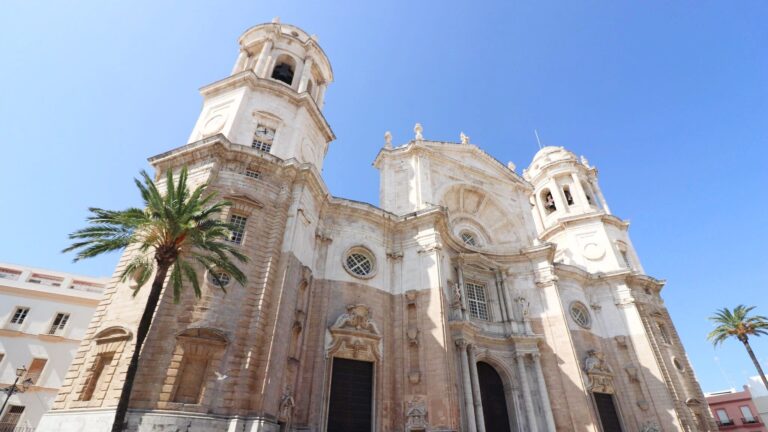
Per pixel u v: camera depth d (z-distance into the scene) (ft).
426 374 75.66
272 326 62.95
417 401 73.61
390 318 85.30
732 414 197.77
